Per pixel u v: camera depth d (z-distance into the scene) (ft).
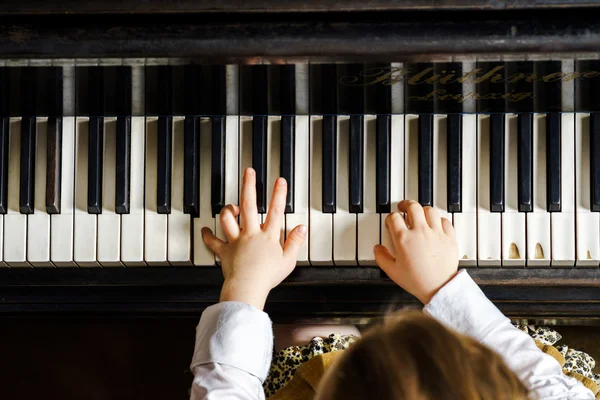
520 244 3.95
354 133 3.92
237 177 4.00
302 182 3.98
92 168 4.00
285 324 4.67
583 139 3.89
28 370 5.57
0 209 4.05
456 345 2.77
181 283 4.18
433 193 3.96
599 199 3.87
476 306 3.80
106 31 3.12
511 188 3.93
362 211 3.98
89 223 4.05
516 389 2.75
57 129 4.01
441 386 2.54
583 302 4.25
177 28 3.11
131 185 4.02
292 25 3.11
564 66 3.17
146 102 3.74
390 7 3.01
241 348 3.64
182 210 4.02
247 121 3.98
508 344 3.75
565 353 4.70
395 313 3.52
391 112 3.89
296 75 3.35
